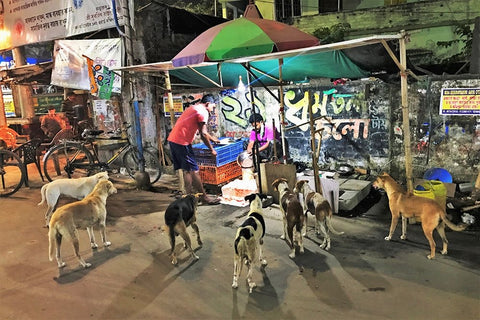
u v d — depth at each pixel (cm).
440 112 638
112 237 560
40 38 1041
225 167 746
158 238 548
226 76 853
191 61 526
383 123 696
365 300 368
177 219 459
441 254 447
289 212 459
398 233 513
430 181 540
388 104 685
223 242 520
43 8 1003
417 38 1341
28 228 614
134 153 857
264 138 797
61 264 473
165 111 915
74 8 939
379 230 526
